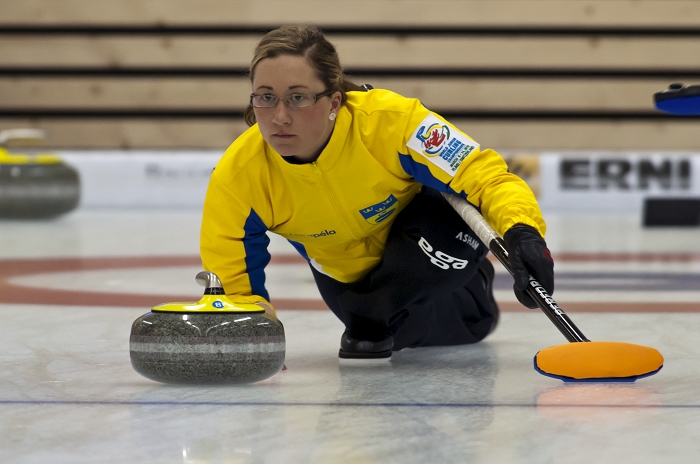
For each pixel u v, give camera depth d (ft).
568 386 21.25
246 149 23.56
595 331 30.37
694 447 15.64
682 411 18.34
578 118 113.39
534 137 112.88
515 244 21.03
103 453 15.52
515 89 113.19
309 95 21.30
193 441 16.20
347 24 112.98
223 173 23.71
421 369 23.95
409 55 113.19
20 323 32.22
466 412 18.42
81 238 71.82
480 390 20.85
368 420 17.72
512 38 112.78
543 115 113.50
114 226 82.48
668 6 111.55
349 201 23.73
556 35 112.78
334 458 15.07
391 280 24.75
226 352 20.48
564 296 40.40
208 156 106.32
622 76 113.09
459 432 16.74
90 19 113.70
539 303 20.76
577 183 103.40
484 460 14.93
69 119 114.42
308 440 16.21
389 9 112.57
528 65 112.88
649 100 112.88
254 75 21.52
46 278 47.11
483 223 22.26
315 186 23.30
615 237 73.87
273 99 21.30
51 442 16.25
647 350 20.80
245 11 113.39
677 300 38.93
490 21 112.47
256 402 19.45
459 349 27.71
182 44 114.11
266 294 25.05
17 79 113.91
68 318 33.45
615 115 113.39
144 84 114.52
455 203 23.40
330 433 16.70
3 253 60.59
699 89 23.30
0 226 82.33
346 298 25.38
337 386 21.38
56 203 87.04
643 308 36.37
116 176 105.91
